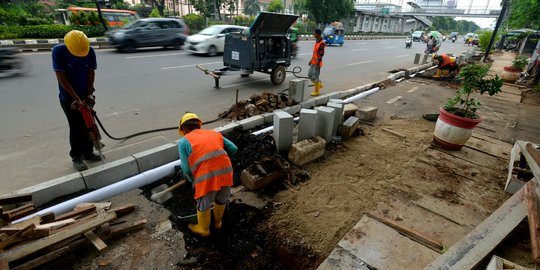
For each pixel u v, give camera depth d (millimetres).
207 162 2584
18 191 3066
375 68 13852
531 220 2615
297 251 2807
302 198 3564
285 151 4512
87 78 3582
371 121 6438
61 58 3283
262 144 4555
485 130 6312
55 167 3873
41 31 15688
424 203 3568
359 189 3811
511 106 8492
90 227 2555
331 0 33875
